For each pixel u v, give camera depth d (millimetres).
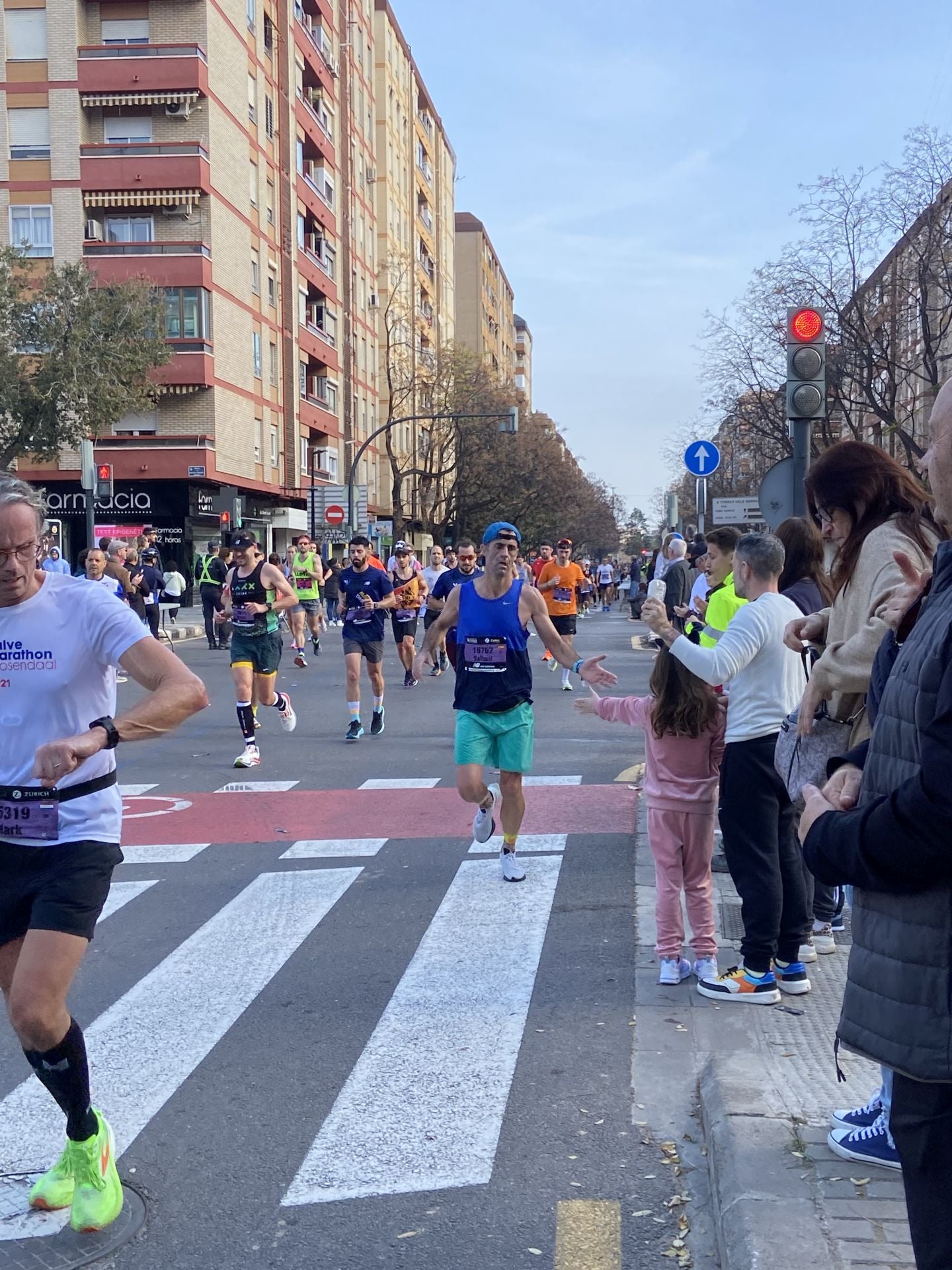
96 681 3584
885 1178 3350
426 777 10758
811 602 5516
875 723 2377
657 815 5422
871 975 2283
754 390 34469
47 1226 3553
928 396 29781
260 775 11008
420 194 81375
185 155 39531
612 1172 3820
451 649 7258
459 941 6129
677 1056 4656
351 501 40469
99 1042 4938
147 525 39469
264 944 6156
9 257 33125
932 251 28828
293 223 50375
